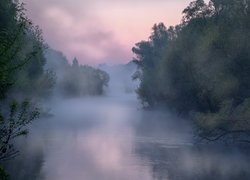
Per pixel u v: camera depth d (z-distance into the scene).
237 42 44.84
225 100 43.47
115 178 26.55
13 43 10.78
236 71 45.72
